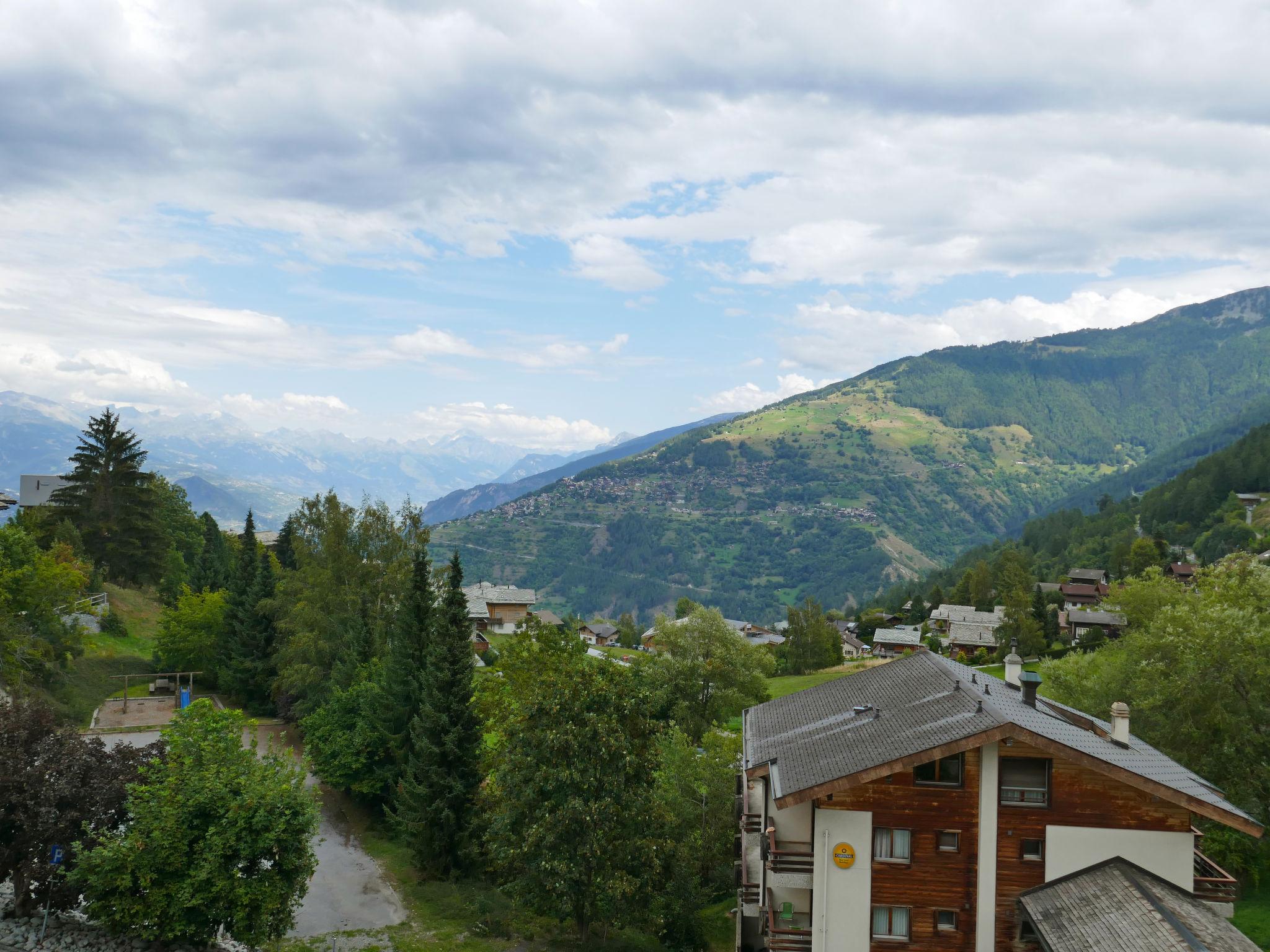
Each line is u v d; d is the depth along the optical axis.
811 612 150.62
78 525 109.56
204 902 31.28
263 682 84.44
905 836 31.64
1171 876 30.61
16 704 35.75
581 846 38.62
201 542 142.25
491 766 49.75
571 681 41.19
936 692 36.31
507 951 40.59
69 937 33.12
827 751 34.12
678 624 87.44
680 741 56.19
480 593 157.25
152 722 72.69
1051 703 41.84
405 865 51.56
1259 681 47.38
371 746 59.00
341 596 78.25
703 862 51.25
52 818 31.67
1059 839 30.98
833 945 31.45
